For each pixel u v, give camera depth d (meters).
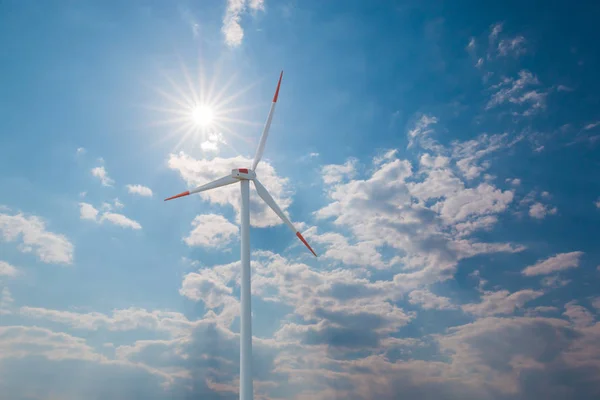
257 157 43.09
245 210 39.34
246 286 36.31
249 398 33.38
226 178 40.66
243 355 34.34
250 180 41.31
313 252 42.81
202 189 40.41
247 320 35.28
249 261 37.59
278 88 45.81
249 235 38.50
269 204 41.88
